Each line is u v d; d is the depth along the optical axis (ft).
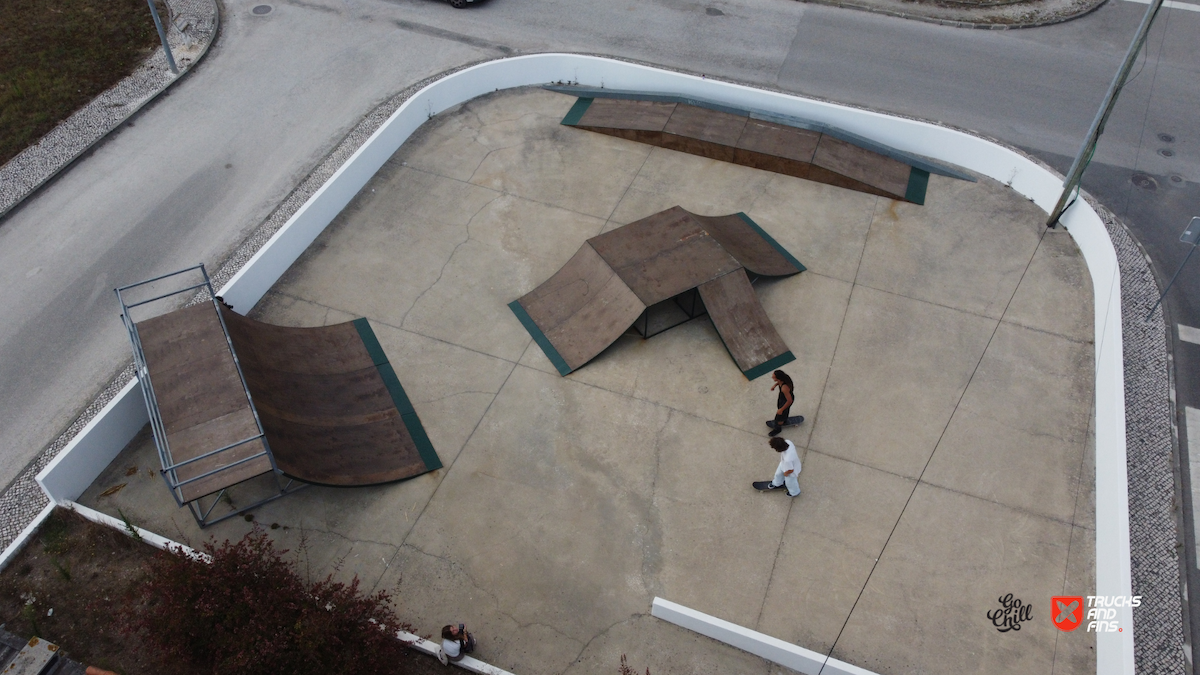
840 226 47.73
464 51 62.13
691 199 49.55
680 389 39.19
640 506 34.68
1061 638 30.73
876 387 39.17
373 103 57.11
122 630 28.94
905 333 41.70
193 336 35.19
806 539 33.63
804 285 44.11
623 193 49.98
